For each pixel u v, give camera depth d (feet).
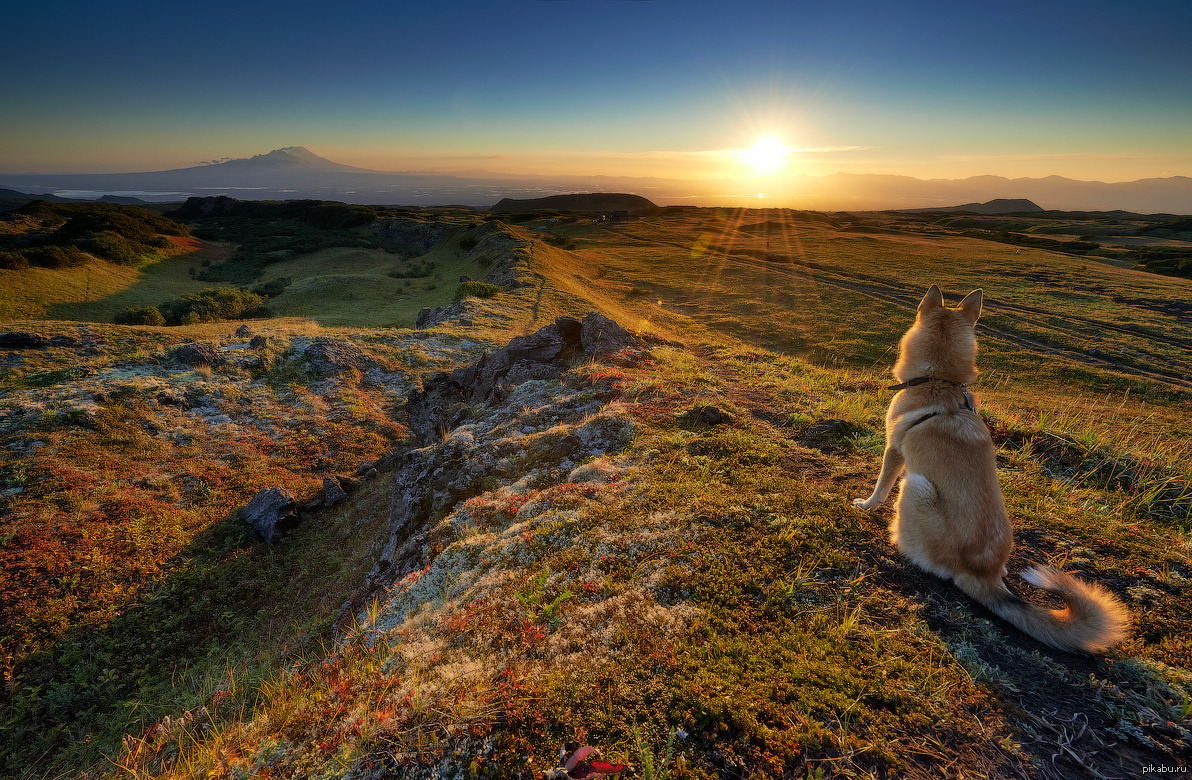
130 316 159.22
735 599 11.98
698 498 17.08
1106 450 22.00
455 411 48.44
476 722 9.05
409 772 8.59
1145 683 9.30
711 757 8.09
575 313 123.95
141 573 34.73
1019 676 9.57
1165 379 102.22
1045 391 96.07
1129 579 12.89
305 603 31.81
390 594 18.34
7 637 28.96
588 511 17.30
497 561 15.94
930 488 12.33
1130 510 17.75
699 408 26.94
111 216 315.17
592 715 8.93
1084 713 8.68
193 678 26.91
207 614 32.22
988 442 11.87
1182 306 153.69
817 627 10.98
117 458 47.55
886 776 7.61
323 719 10.61
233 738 11.34
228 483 46.98
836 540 14.19
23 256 204.23
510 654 11.10
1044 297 167.73
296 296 203.72
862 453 21.99
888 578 12.62
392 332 91.71
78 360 66.39
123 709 25.71
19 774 23.17
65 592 32.32
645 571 13.46
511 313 113.19
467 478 25.21
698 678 9.58
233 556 37.27
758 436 24.02
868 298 169.27
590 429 25.99
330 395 66.74
